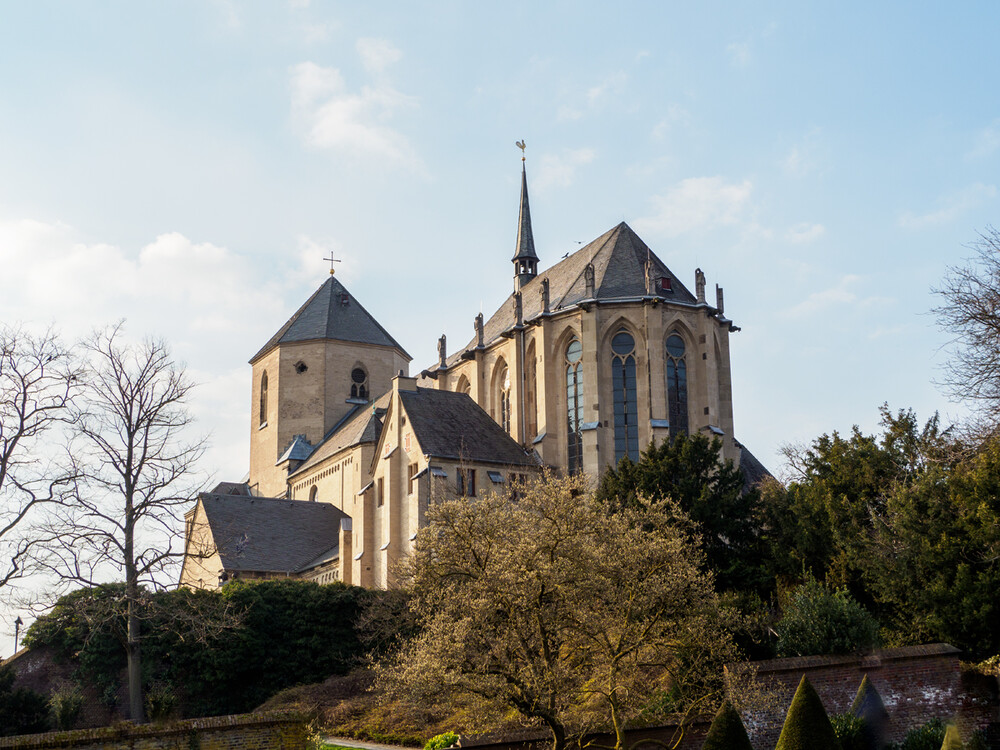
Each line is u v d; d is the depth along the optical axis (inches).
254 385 4719.5
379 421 3592.5
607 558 1359.5
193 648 2506.2
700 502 2208.4
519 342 3425.2
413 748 1907.0
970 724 1556.3
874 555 1828.2
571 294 3447.3
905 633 1731.1
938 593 1651.1
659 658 1391.5
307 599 2679.6
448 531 1411.2
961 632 1633.9
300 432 4394.7
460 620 1311.5
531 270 4362.7
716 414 3262.8
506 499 1610.5
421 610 1448.1
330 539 3582.7
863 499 2101.4
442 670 1257.4
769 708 1475.1
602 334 3235.7
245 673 2573.8
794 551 2117.4
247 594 2620.6
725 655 1432.1
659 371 3154.5
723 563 2181.3
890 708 1526.8
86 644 2407.7
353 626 2677.2
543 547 1334.9
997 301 1887.3
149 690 2456.9
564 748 1310.3
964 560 1684.3
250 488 4584.2
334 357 4448.8
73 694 2324.1
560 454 3280.0
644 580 1395.2
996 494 1711.4
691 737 1469.0
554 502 1401.3
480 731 1398.9
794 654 1608.0
